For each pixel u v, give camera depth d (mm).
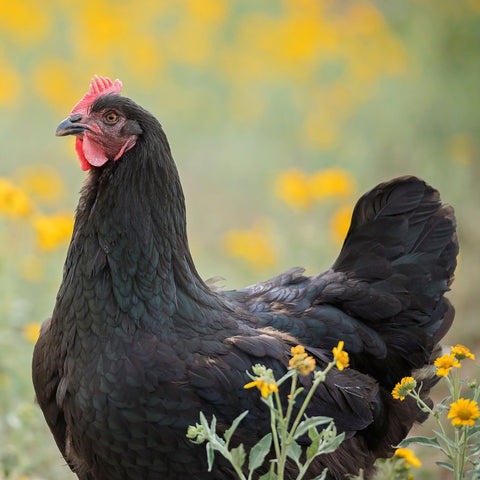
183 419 12812
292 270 16297
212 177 38031
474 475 12305
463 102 38562
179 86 43781
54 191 29391
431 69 40125
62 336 13344
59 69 42719
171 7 49125
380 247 15602
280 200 32688
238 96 42719
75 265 13297
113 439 12914
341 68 43344
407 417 15578
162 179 13320
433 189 15836
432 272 15641
